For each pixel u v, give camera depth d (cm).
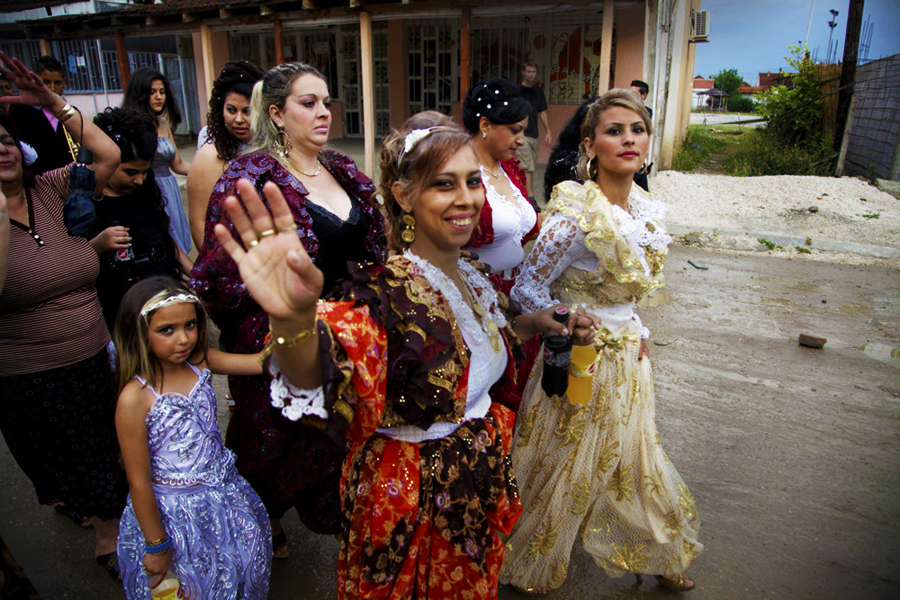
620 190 247
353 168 290
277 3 1030
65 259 258
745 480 343
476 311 184
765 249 777
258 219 125
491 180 312
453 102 1369
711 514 317
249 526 234
